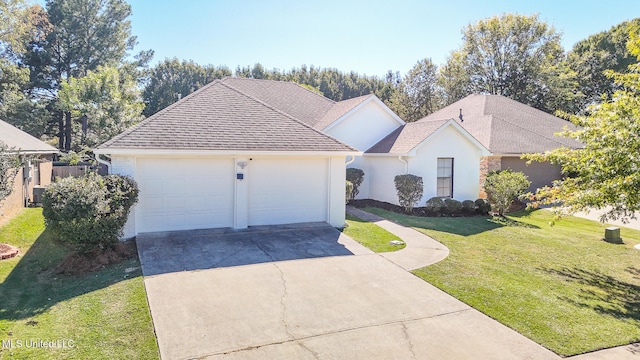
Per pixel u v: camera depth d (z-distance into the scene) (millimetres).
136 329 5512
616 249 10812
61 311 6109
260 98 19625
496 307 6562
